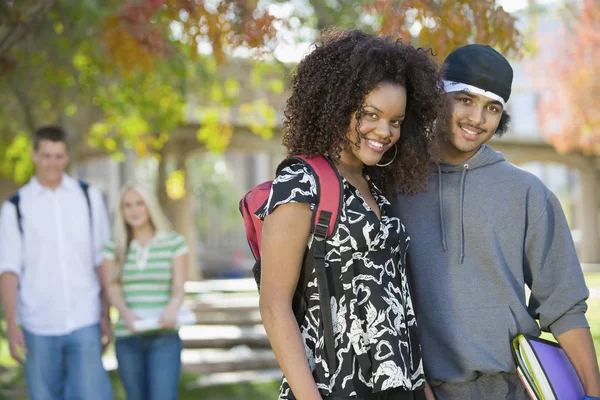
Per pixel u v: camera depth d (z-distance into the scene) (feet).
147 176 79.15
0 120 35.83
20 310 14.69
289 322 6.67
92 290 15.03
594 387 7.92
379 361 6.82
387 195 8.16
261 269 6.86
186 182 54.54
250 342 29.32
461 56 8.32
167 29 16.21
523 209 8.14
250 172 88.22
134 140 38.29
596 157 74.18
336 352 6.79
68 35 25.38
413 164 7.74
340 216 6.82
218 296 39.70
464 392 8.24
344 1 24.49
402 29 11.28
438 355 8.28
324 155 7.16
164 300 15.61
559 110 48.67
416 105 7.51
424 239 8.40
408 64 7.28
